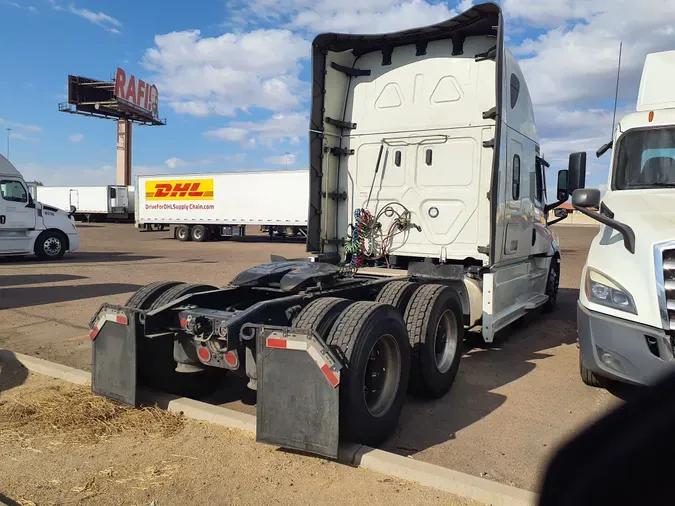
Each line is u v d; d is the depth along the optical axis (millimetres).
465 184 6465
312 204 6949
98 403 4484
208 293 4805
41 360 5523
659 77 6055
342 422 3586
